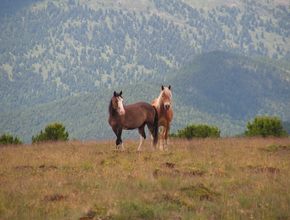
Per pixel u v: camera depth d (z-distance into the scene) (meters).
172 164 9.16
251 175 8.01
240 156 10.96
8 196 6.09
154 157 10.59
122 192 6.39
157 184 6.98
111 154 11.37
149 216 5.25
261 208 5.68
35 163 9.80
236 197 6.28
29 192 6.36
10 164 9.67
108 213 5.25
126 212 5.29
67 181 7.34
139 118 12.64
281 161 10.05
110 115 12.38
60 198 6.12
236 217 5.25
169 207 5.66
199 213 5.43
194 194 6.39
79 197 6.07
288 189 6.71
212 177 7.72
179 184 7.05
